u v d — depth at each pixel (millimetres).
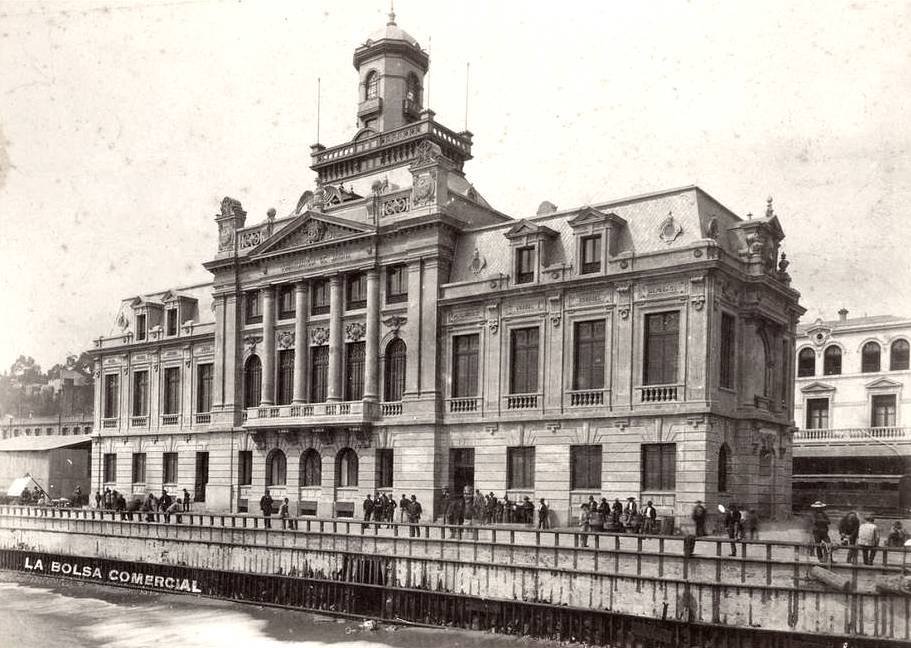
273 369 63125
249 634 38281
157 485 71812
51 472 79000
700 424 43875
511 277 51594
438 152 55938
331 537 42562
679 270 45062
